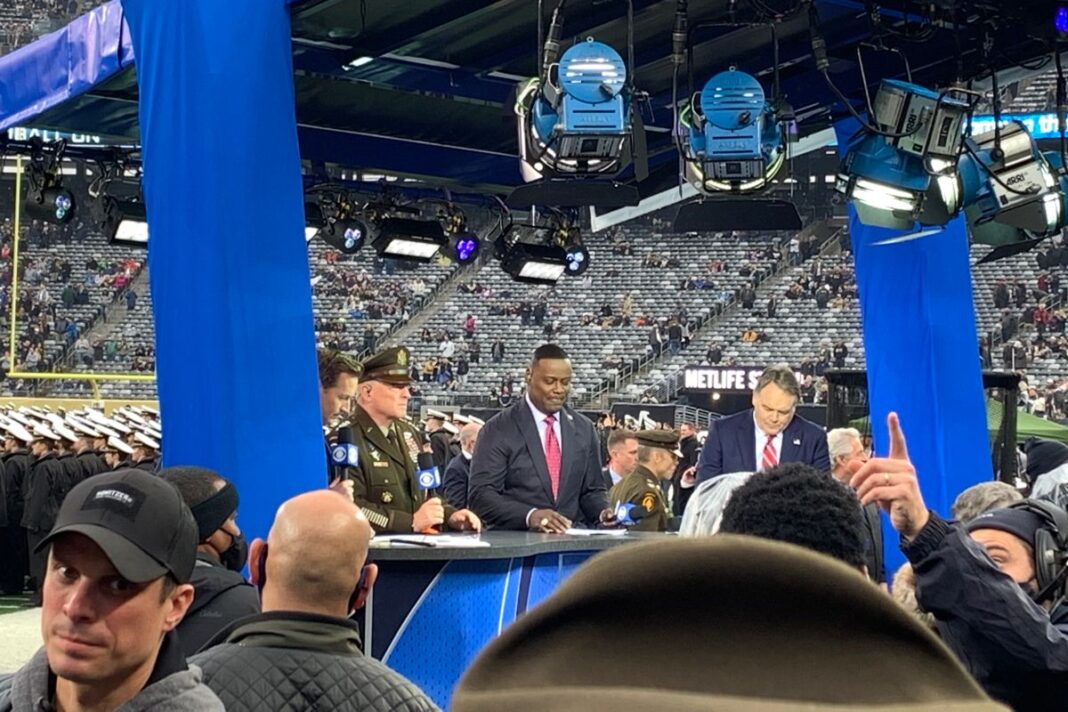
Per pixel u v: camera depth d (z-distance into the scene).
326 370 6.25
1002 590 2.29
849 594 0.42
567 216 12.20
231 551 3.65
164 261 5.41
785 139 6.76
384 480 6.19
